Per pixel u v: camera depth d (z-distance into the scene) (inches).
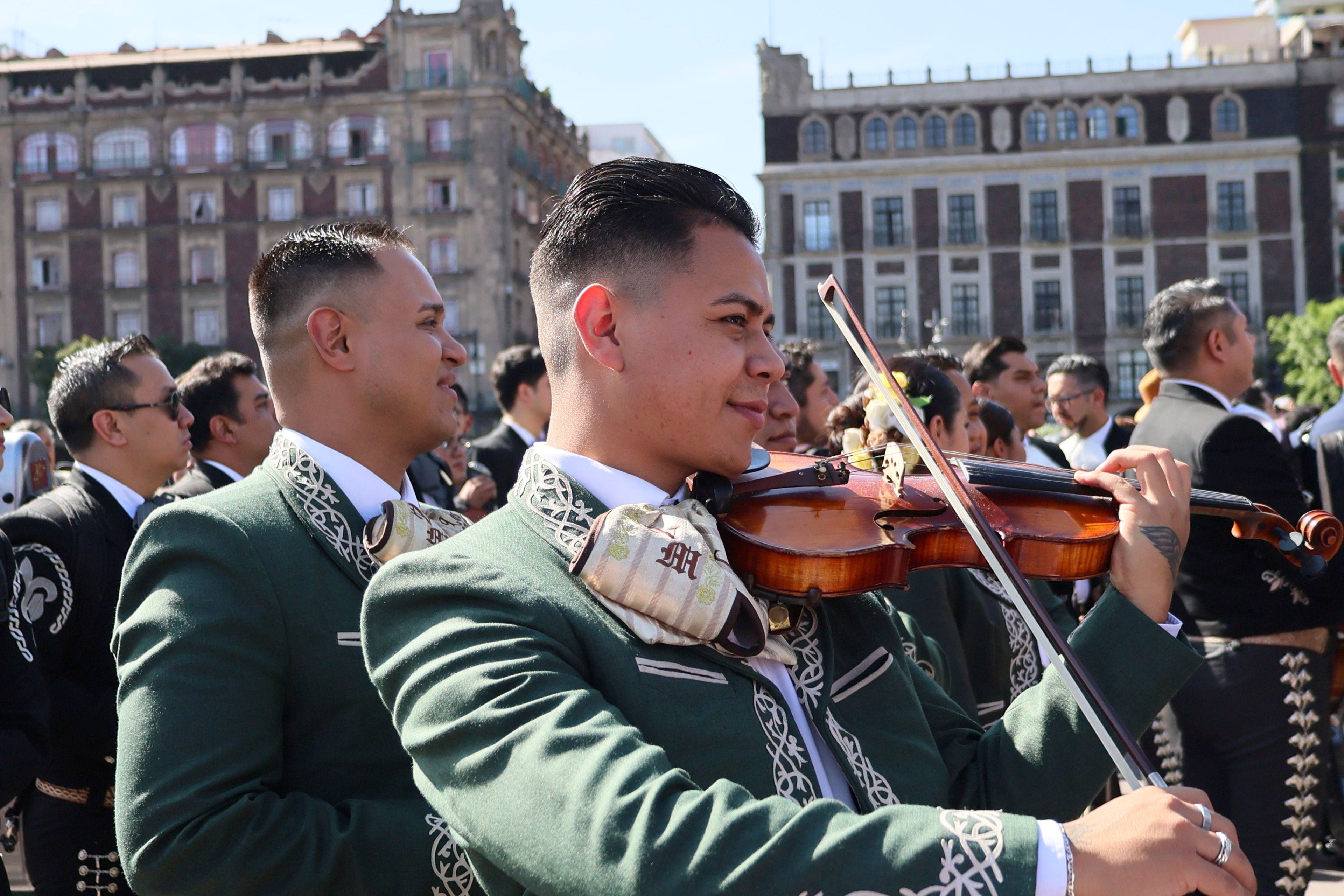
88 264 1861.5
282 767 74.5
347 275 85.0
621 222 60.0
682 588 55.6
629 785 45.3
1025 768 63.6
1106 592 65.4
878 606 69.0
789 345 203.8
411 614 56.3
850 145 1835.6
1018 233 1817.2
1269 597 136.1
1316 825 137.8
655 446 60.9
